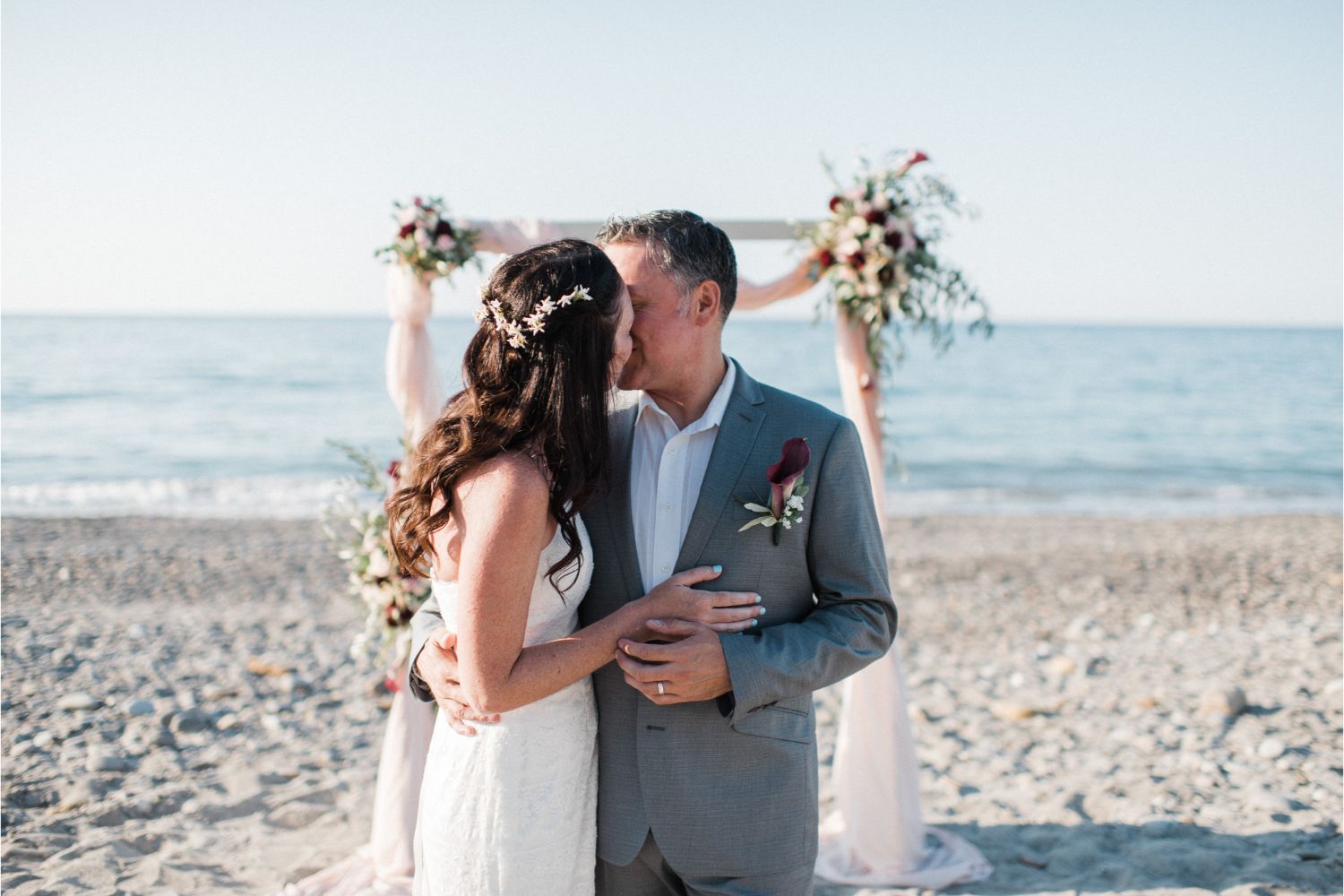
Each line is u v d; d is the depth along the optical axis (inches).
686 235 84.7
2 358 1451.8
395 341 137.4
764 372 1625.2
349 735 206.5
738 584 86.2
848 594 87.4
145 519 493.0
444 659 84.1
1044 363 1941.4
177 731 204.1
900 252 135.7
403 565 82.5
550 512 77.3
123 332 2301.9
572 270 77.4
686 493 88.6
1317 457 905.5
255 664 251.4
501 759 82.7
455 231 133.0
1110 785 180.9
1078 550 450.0
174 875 140.3
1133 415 1193.4
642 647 78.6
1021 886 143.9
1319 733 203.8
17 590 335.3
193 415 980.6
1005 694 242.8
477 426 76.9
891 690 149.6
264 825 160.6
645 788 85.2
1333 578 388.8
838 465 87.8
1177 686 242.2
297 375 1317.7
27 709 212.1
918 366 1822.1
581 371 76.9
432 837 85.0
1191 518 571.5
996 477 788.6
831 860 149.8
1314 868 143.9
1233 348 2716.5
